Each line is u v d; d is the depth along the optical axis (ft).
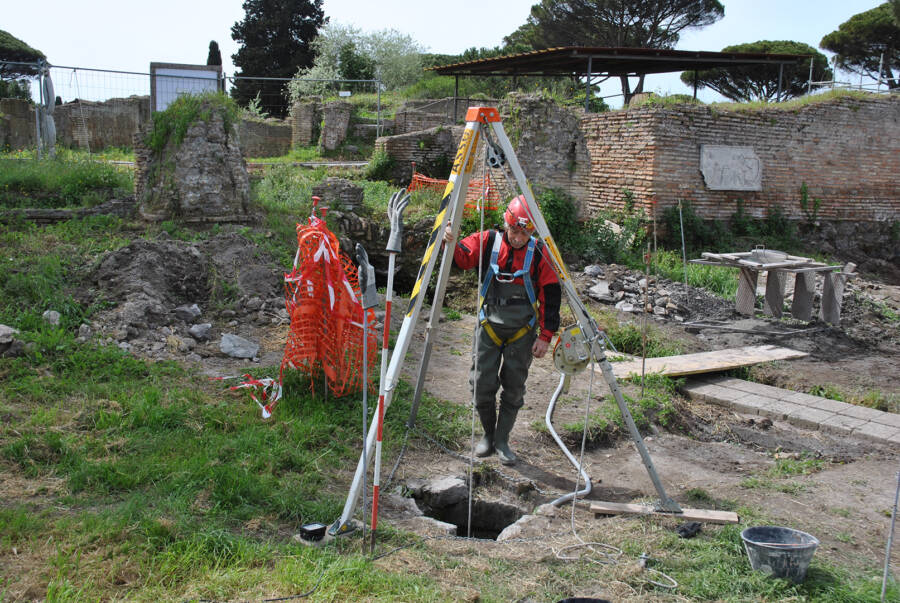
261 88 130.93
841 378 28.22
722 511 14.89
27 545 11.64
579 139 52.80
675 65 70.03
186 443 16.02
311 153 85.92
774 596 11.44
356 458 16.80
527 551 12.99
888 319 39.04
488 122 15.05
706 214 51.49
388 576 11.39
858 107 57.31
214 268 28.04
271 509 13.65
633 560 12.62
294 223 35.76
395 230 12.69
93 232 30.14
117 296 24.70
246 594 10.62
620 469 18.06
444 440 18.42
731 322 35.76
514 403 17.17
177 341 23.00
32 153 50.37
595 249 44.52
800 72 128.67
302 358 19.52
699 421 23.41
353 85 128.06
